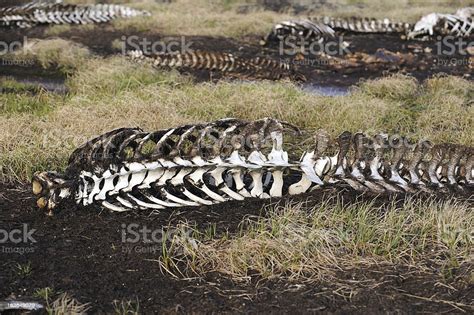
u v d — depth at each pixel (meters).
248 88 6.86
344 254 4.43
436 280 4.24
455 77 7.46
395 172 4.96
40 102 6.73
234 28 9.74
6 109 6.48
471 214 4.69
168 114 6.20
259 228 4.60
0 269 4.29
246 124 4.86
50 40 8.59
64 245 4.51
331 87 7.58
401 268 4.34
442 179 5.03
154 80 7.27
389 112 6.51
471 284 4.20
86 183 4.78
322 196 4.93
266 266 4.34
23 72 7.90
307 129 6.18
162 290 4.18
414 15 10.70
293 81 7.54
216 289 4.19
